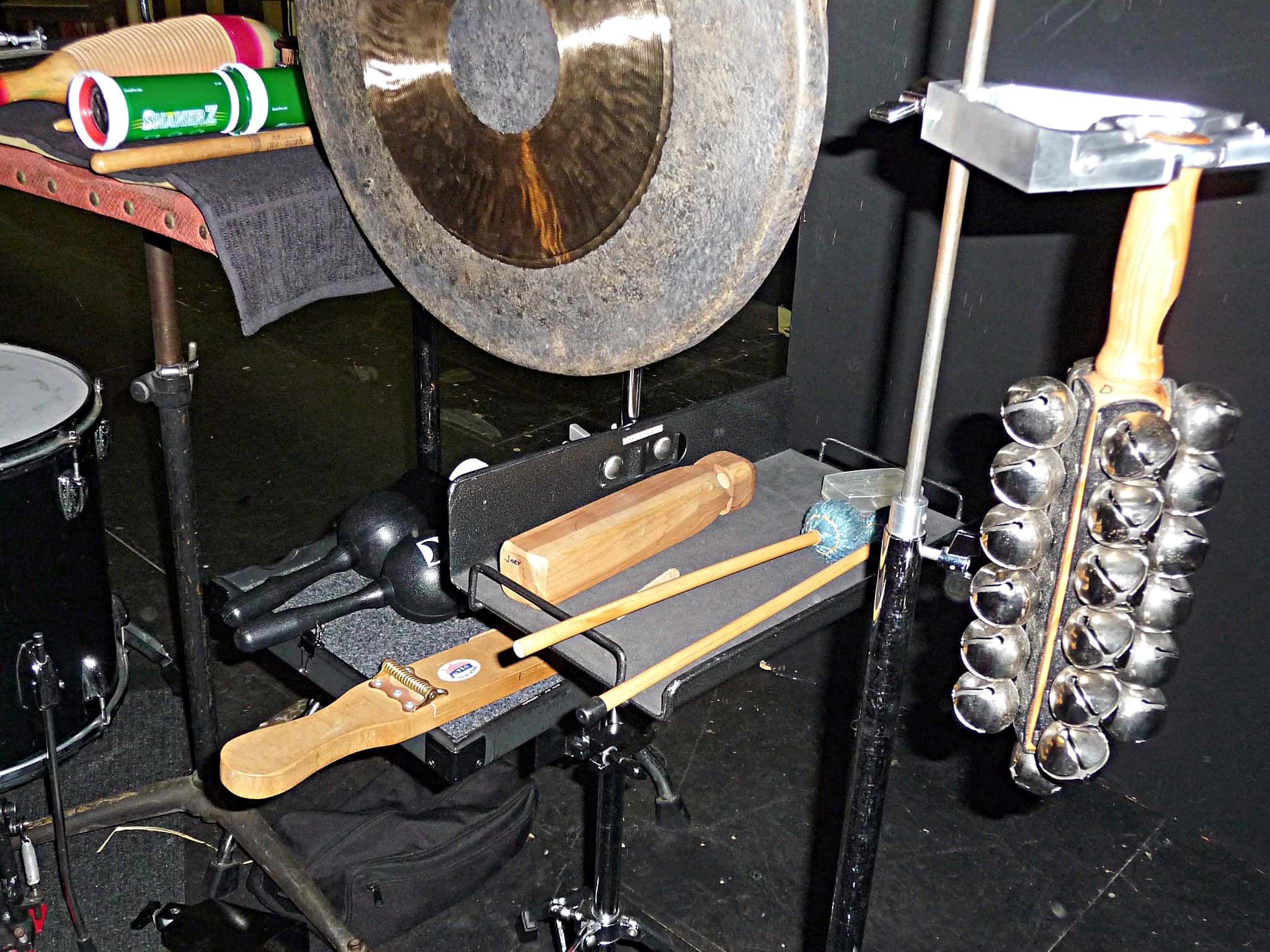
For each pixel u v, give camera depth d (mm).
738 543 1133
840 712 1983
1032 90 644
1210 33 1304
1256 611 1556
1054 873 1670
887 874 1662
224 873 1579
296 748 1034
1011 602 706
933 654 1873
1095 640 686
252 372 3264
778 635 947
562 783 1826
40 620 1426
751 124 712
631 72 758
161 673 2047
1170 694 1698
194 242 1055
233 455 2791
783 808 1780
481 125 867
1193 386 676
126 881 1623
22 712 1440
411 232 1003
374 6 897
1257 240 1386
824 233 1745
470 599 1033
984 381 1651
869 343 1758
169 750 1864
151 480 2686
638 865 1668
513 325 965
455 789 1672
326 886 1514
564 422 2994
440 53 868
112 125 1040
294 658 1311
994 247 1576
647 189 794
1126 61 1380
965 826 1751
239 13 2928
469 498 1002
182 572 1411
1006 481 688
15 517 1353
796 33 669
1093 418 663
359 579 1432
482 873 1596
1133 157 567
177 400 1294
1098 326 1507
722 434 1239
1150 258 639
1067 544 692
